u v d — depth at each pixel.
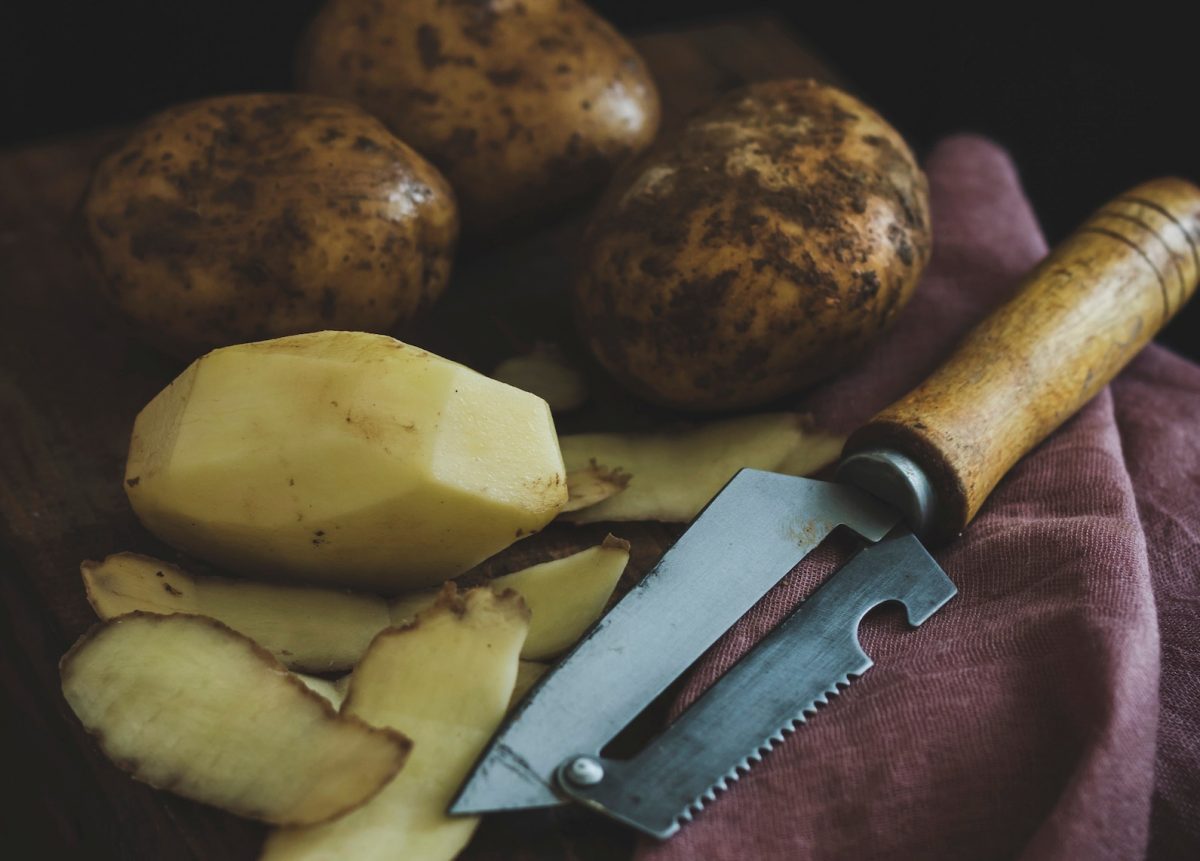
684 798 0.30
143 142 0.39
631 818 0.30
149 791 0.31
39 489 0.38
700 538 0.35
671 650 0.33
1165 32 0.58
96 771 0.34
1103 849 0.29
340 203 0.38
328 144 0.39
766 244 0.37
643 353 0.38
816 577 0.35
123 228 0.38
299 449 0.33
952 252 0.44
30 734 0.38
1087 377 0.37
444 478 0.32
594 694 0.32
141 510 0.35
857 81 0.67
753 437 0.38
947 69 0.64
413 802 0.30
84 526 0.37
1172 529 0.37
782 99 0.40
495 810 0.30
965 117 0.64
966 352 0.37
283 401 0.33
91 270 0.39
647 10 0.69
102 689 0.31
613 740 0.32
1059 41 0.61
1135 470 0.39
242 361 0.34
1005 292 0.43
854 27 0.66
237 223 0.38
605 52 0.44
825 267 0.37
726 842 0.30
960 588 0.35
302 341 0.34
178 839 0.31
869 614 0.34
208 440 0.33
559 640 0.34
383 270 0.38
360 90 0.43
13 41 0.63
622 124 0.43
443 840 0.30
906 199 0.39
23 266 0.45
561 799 0.30
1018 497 0.37
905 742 0.31
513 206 0.43
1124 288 0.38
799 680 0.33
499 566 0.36
